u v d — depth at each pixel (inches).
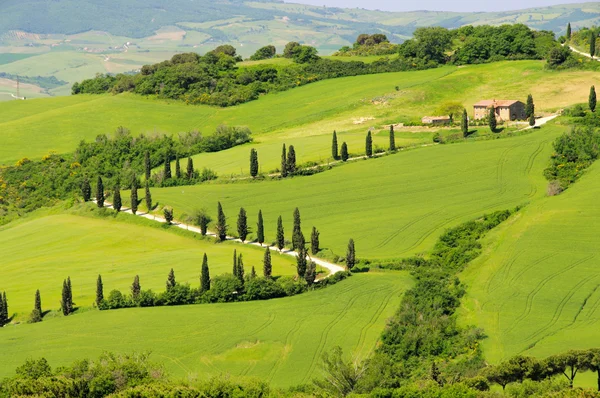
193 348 6683.1
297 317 7140.8
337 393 5861.2
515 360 5531.5
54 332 7086.6
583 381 5344.5
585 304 6850.4
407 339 6599.4
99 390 5718.5
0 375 6318.9
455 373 5880.9
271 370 6333.7
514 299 7066.9
